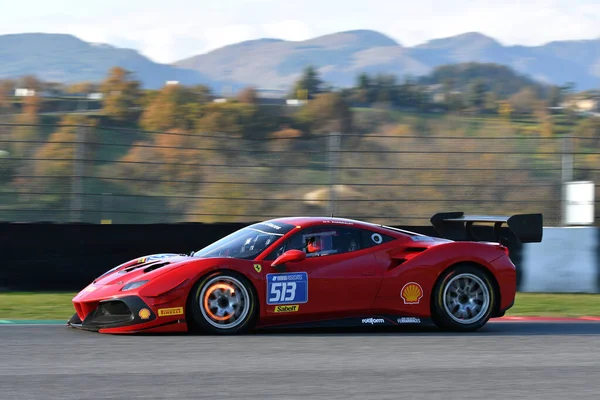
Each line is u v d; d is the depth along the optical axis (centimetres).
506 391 1058
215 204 2750
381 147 2830
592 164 2825
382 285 1642
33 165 2639
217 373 1139
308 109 4778
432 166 2805
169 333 1533
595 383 1119
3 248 2427
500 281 1711
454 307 1689
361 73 6600
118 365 1191
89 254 2484
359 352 1352
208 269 1519
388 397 1007
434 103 5972
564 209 2789
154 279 1507
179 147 2769
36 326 1658
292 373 1149
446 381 1115
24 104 4872
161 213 2716
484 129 4138
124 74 5094
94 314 1574
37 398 967
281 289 1569
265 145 2828
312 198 2758
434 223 1969
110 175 2675
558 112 4662
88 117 4366
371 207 2766
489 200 2806
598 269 2656
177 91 4566
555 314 2164
